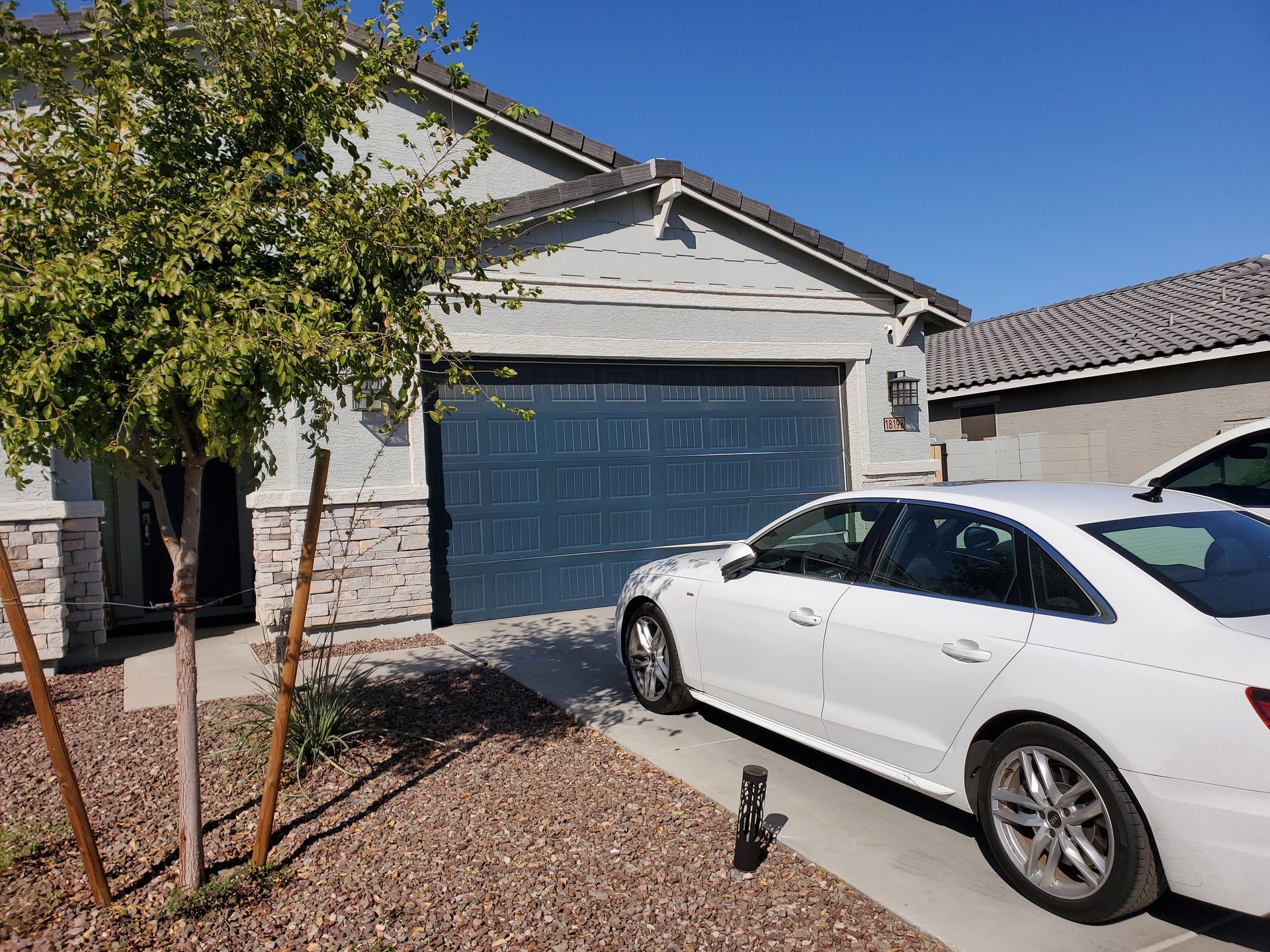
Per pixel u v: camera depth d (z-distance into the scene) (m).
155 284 3.03
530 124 9.52
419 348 3.76
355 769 4.81
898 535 4.34
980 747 3.66
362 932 3.27
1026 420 15.49
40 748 5.16
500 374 3.92
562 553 9.02
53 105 3.52
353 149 3.91
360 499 7.85
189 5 3.68
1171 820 2.94
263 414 3.49
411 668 6.94
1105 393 14.07
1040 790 3.39
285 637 7.22
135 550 8.73
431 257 3.89
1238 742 2.82
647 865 3.77
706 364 9.81
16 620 3.21
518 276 8.65
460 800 4.43
